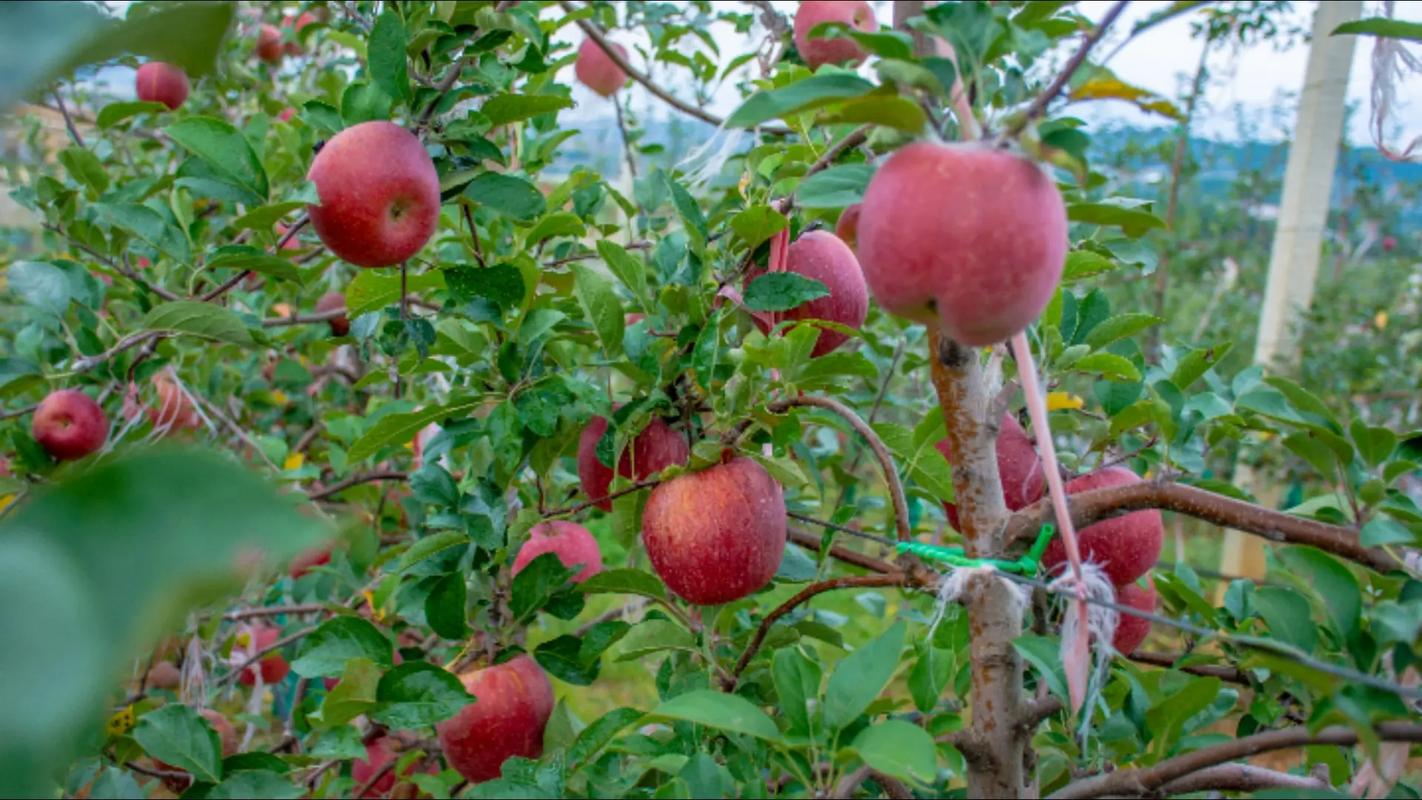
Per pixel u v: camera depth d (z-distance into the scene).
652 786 1.76
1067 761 1.73
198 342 3.30
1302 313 6.54
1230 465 6.45
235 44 3.92
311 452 4.21
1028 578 1.31
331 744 1.55
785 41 2.94
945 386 1.33
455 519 1.77
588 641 1.79
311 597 3.01
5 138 0.41
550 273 2.17
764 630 1.64
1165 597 1.94
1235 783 1.28
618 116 3.63
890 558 2.81
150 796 2.35
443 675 1.53
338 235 1.60
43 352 2.38
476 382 1.82
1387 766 1.30
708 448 1.59
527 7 2.52
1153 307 7.74
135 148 4.75
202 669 2.57
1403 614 1.17
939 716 1.59
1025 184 1.00
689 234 1.85
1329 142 5.17
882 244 1.03
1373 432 1.26
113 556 0.32
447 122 1.79
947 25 1.06
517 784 1.46
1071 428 1.77
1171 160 7.81
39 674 0.29
